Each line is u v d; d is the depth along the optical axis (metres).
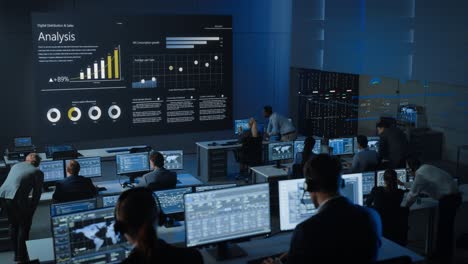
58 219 3.14
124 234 1.67
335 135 11.38
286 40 11.76
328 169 2.13
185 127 10.77
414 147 9.38
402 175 5.96
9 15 9.50
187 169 9.95
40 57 9.53
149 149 7.46
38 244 3.98
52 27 9.53
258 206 3.40
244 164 8.77
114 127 10.24
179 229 3.97
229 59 10.90
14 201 5.30
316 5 10.66
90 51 9.84
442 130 9.48
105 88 10.05
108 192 6.12
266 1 11.42
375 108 10.70
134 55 10.16
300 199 3.52
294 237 2.11
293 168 6.50
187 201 3.19
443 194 5.10
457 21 6.80
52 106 9.73
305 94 11.77
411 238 6.04
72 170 5.20
